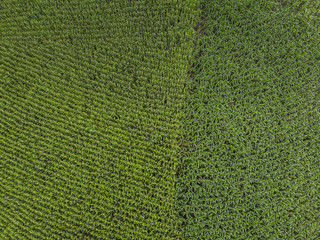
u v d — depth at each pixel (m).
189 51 12.37
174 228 10.02
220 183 10.66
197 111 11.62
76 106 11.72
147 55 12.42
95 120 11.53
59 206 10.47
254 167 10.92
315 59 12.55
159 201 10.43
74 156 11.02
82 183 10.64
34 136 11.48
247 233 10.10
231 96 11.90
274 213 10.44
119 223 10.09
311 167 11.15
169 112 11.53
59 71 12.39
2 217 10.33
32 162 11.07
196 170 10.82
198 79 12.23
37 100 11.88
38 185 10.72
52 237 10.07
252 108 11.77
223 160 11.03
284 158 11.22
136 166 10.79
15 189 10.62
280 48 12.65
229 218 10.27
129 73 12.33
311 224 10.34
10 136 11.44
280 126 11.62
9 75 12.38
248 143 11.27
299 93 12.15
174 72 12.16
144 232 10.05
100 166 10.84
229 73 12.17
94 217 10.24
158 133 11.31
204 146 11.26
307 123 11.66
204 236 9.95
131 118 11.46
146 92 11.99
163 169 10.76
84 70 12.32
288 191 10.67
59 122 11.50
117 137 11.27
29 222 10.24
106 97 11.84
